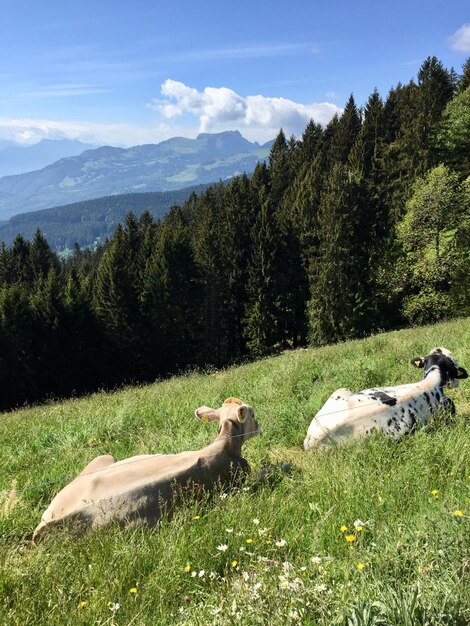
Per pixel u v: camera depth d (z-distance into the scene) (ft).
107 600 9.99
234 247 195.00
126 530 13.00
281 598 8.68
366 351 43.24
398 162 196.03
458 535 10.25
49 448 25.85
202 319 176.55
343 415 19.26
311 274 163.53
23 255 265.13
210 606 9.50
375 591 8.93
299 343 183.01
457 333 44.21
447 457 15.81
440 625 7.50
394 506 12.94
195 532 12.51
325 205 162.09
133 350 158.30
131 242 239.09
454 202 137.18
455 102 177.99
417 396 20.02
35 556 12.27
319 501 14.20
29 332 138.72
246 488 14.93
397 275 145.38
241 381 38.01
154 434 24.64
